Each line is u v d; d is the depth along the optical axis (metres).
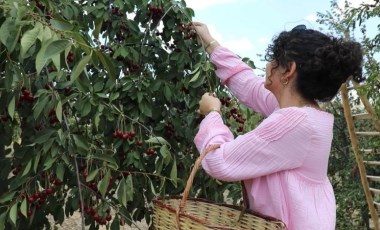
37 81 2.08
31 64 2.08
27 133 2.26
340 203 4.47
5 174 2.23
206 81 2.47
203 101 1.74
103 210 2.22
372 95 3.20
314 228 1.49
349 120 3.44
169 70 2.71
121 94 2.52
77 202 2.27
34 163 1.93
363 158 3.82
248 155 1.48
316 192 1.53
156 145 2.47
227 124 2.59
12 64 1.79
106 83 2.43
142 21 2.71
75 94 2.07
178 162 2.61
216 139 1.56
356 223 4.44
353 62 1.50
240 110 2.62
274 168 1.49
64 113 2.15
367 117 3.42
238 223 1.63
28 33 1.48
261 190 1.55
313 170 1.52
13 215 1.86
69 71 2.18
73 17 2.47
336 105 4.66
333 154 4.82
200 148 1.60
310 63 1.48
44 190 2.04
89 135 2.54
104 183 2.02
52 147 1.96
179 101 2.69
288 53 1.52
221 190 2.72
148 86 2.51
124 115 2.37
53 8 2.13
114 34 2.67
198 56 2.60
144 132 2.57
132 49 2.59
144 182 2.57
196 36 2.55
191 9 2.62
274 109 1.84
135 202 2.59
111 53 2.65
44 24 1.55
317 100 1.57
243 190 1.62
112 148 2.43
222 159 1.50
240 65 2.00
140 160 2.41
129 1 2.66
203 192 2.64
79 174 2.23
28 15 1.63
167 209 1.56
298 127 1.47
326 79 1.51
